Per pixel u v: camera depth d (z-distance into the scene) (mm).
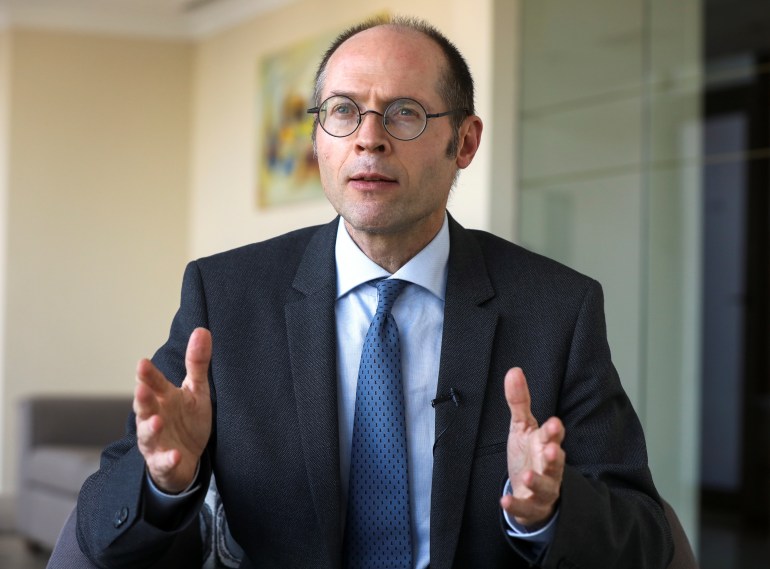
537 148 5484
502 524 1583
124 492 1563
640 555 1644
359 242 1840
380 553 1732
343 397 1791
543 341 1820
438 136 1785
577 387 1815
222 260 1922
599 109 5320
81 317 7750
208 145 7797
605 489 1631
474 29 5578
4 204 7637
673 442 5156
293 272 1905
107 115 7824
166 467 1476
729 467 6105
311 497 1728
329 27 6672
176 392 1534
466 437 1744
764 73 4922
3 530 6461
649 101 5191
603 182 5312
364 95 1757
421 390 1785
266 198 7137
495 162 5480
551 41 5465
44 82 7699
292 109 6930
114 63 7832
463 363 1782
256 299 1864
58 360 7695
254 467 1748
